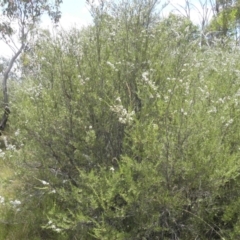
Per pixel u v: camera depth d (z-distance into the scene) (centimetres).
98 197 275
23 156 382
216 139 270
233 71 364
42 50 377
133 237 288
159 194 273
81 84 343
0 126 694
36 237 357
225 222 281
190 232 291
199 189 271
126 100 345
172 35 373
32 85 391
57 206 345
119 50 364
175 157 269
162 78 336
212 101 298
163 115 289
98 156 348
